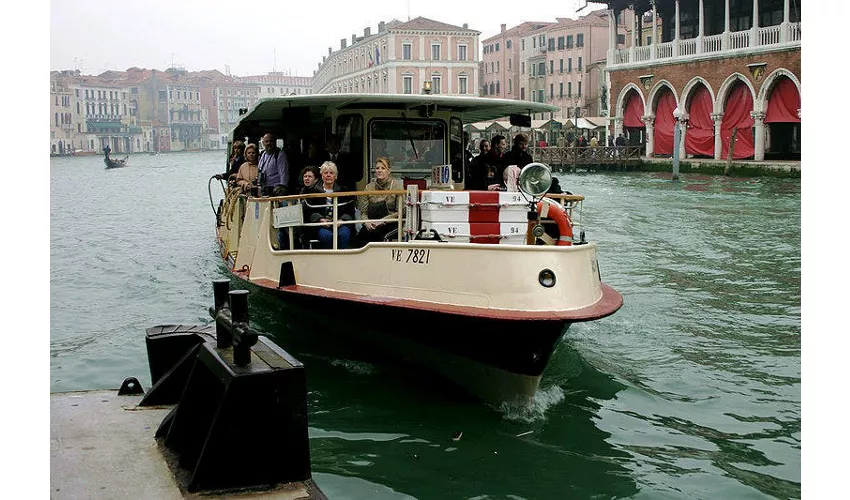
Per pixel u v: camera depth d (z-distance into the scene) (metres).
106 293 12.53
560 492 5.62
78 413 4.66
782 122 40.81
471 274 7.04
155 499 3.61
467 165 10.53
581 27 85.56
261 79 181.12
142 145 154.38
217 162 98.62
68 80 141.00
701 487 5.73
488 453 6.23
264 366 3.84
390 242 7.62
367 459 6.09
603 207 25.72
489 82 103.19
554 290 6.82
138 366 8.55
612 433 6.70
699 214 23.28
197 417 4.09
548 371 8.35
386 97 8.90
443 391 7.56
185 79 164.88
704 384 7.98
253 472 3.75
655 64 47.72
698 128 45.78
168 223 23.62
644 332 9.94
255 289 9.48
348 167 9.52
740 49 41.81
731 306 11.37
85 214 27.03
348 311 7.84
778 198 27.80
